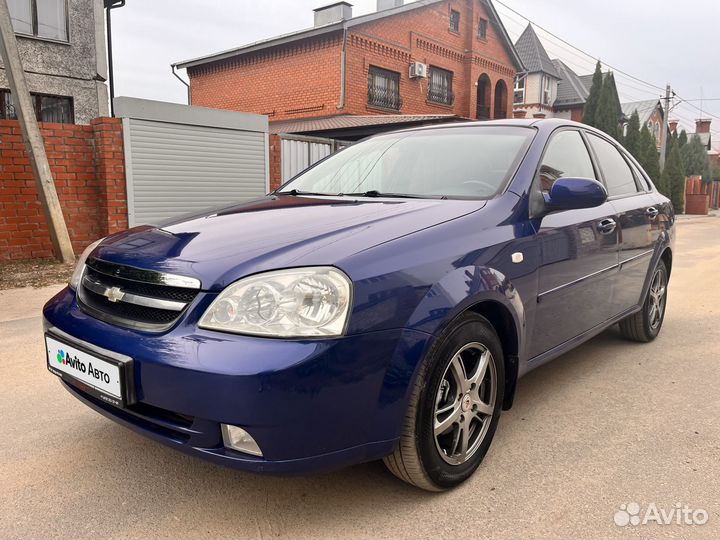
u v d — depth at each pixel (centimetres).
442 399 223
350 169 337
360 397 187
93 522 209
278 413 174
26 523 207
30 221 786
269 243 207
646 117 4172
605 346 431
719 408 313
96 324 213
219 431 183
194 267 197
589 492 229
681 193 2853
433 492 227
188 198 932
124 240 244
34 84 1189
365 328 186
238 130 987
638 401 323
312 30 1694
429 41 1933
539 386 346
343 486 233
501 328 251
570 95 3231
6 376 356
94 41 1271
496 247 239
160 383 185
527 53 3102
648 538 200
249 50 1880
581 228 302
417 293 201
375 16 1708
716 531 203
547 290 273
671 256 453
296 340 178
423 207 249
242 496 226
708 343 440
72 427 286
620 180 393
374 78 1772
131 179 850
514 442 272
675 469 247
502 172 281
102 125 816
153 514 214
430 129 351
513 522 209
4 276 677
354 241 204
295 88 1805
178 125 902
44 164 734
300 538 200
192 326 188
